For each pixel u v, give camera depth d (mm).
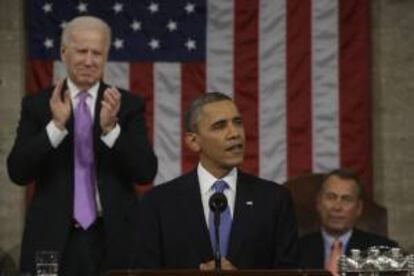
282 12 25234
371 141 25484
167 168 24922
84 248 16906
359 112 25141
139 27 25094
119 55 25016
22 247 17031
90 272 16859
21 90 25000
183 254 14961
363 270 12672
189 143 15500
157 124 25016
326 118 25125
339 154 25078
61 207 16984
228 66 25156
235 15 25219
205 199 15234
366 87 25125
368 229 21547
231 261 14789
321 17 25219
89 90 17438
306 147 25094
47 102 17484
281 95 25141
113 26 25031
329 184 20203
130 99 17609
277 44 25203
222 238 14953
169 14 25172
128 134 17125
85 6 24938
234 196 15242
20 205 24906
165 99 25047
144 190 24797
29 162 16703
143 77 25047
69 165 17156
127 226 17094
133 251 15234
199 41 25188
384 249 13016
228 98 15203
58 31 24891
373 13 25547
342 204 20047
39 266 14523
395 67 25406
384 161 25484
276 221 15242
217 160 15016
